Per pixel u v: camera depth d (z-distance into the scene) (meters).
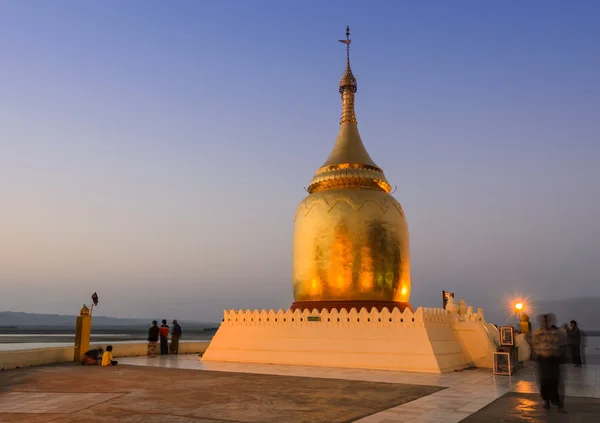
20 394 18.09
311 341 29.45
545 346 15.62
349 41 41.88
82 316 30.55
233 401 16.61
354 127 39.69
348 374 24.52
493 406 15.89
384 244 33.53
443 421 13.60
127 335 110.75
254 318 32.03
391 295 33.31
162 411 14.95
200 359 32.62
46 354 29.06
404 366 26.41
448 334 29.23
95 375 23.70
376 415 14.41
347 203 34.06
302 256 34.62
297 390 19.06
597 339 87.94
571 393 19.12
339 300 32.91
